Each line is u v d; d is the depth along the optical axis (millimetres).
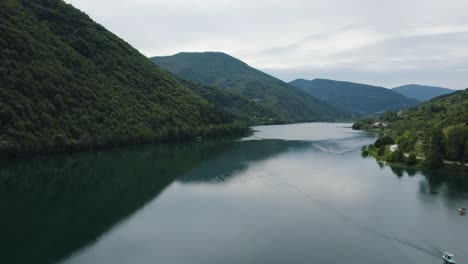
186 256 46469
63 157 110000
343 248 48438
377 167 100188
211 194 73500
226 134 196875
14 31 123938
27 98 110125
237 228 55562
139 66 188625
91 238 52219
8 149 97250
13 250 48219
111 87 152375
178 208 64875
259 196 71938
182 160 112188
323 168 99062
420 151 110312
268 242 50438
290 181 83625
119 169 97375
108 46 180250
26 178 85312
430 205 65750
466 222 57375
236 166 102188
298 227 55719
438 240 50750
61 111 119188
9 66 110750
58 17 168000
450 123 124188
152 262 45062
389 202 67562
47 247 49281
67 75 132625
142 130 144500
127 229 55375
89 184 81438
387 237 52000
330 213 61844
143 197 71688
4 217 60188
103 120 132750
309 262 44750
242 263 44594
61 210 63938
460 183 81062
